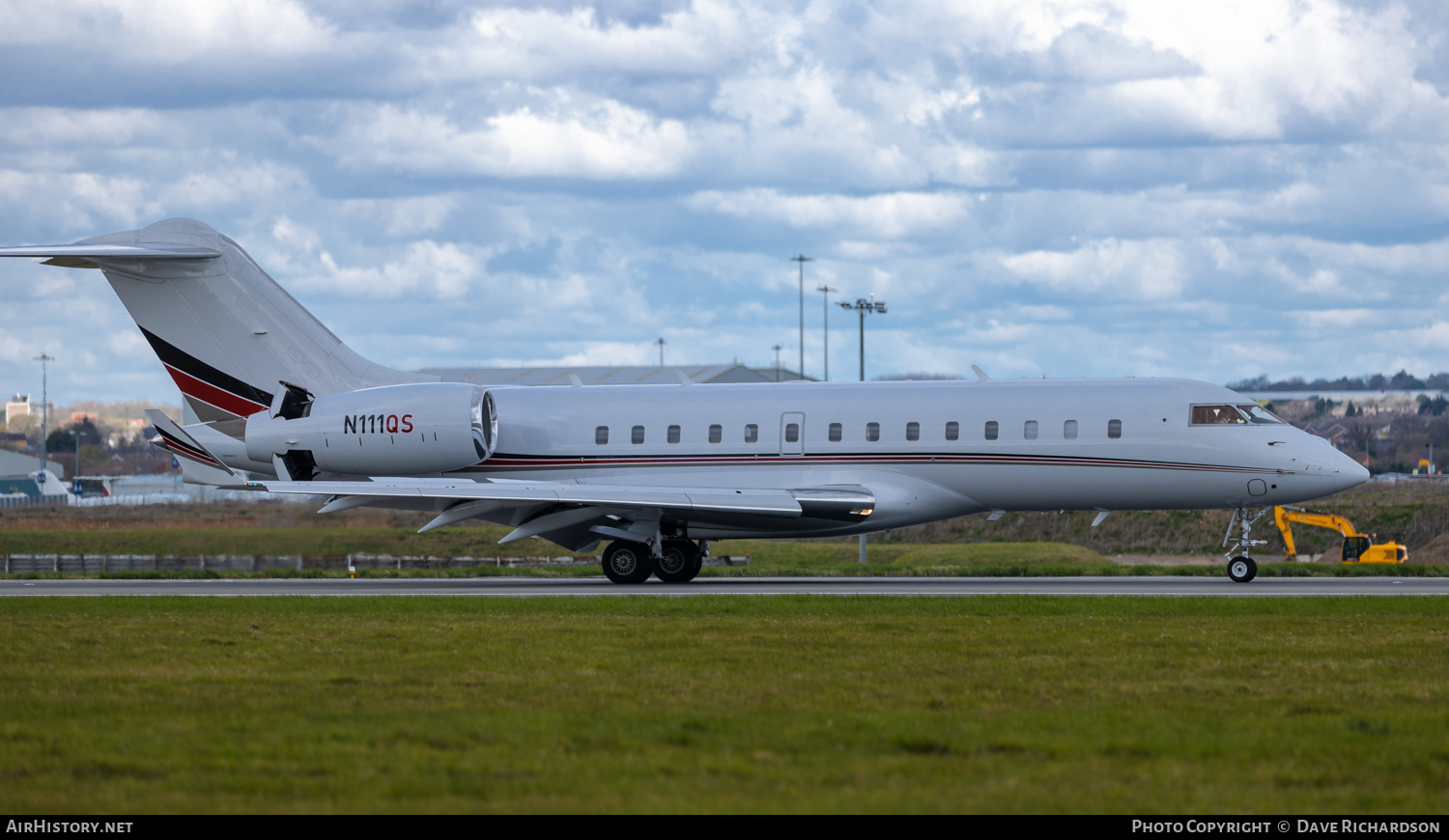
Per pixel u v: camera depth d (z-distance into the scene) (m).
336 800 33.78
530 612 80.25
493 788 34.88
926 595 91.19
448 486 108.94
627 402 119.50
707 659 57.75
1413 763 37.22
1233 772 36.28
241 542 178.12
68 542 181.88
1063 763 37.41
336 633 68.56
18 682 52.19
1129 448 110.31
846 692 48.91
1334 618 74.00
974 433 112.19
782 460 114.81
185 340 121.62
